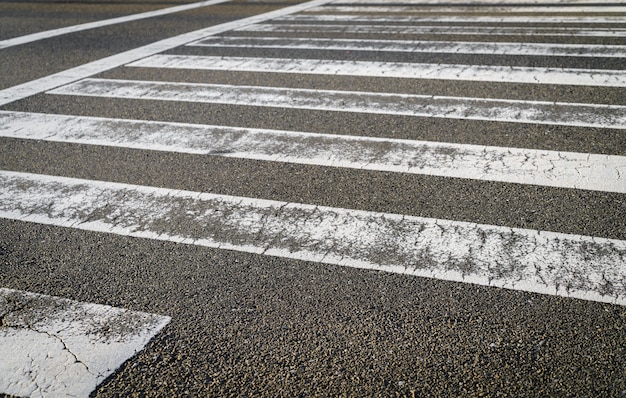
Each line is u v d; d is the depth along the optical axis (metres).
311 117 5.67
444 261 3.40
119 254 3.58
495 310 2.98
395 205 4.04
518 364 2.64
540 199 4.04
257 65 7.50
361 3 12.10
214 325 2.95
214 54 8.13
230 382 2.60
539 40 8.26
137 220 3.96
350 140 5.11
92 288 3.27
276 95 6.33
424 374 2.60
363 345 2.78
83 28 10.43
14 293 3.24
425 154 4.79
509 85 6.38
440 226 3.76
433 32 8.99
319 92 6.38
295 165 4.69
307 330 2.89
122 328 2.95
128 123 5.69
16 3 13.97
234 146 5.08
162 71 7.39
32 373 2.67
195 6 12.58
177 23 10.59
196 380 2.61
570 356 2.67
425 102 5.95
